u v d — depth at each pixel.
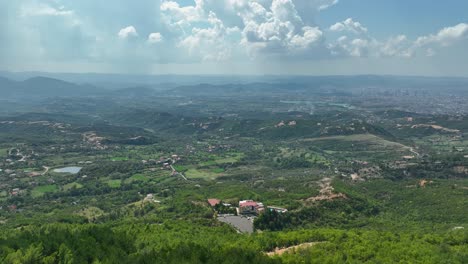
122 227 146.50
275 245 115.00
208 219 167.25
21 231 137.00
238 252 96.62
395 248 102.50
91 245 102.88
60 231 117.06
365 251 99.94
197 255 92.69
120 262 91.62
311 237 118.06
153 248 103.25
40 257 93.69
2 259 91.38
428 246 105.56
